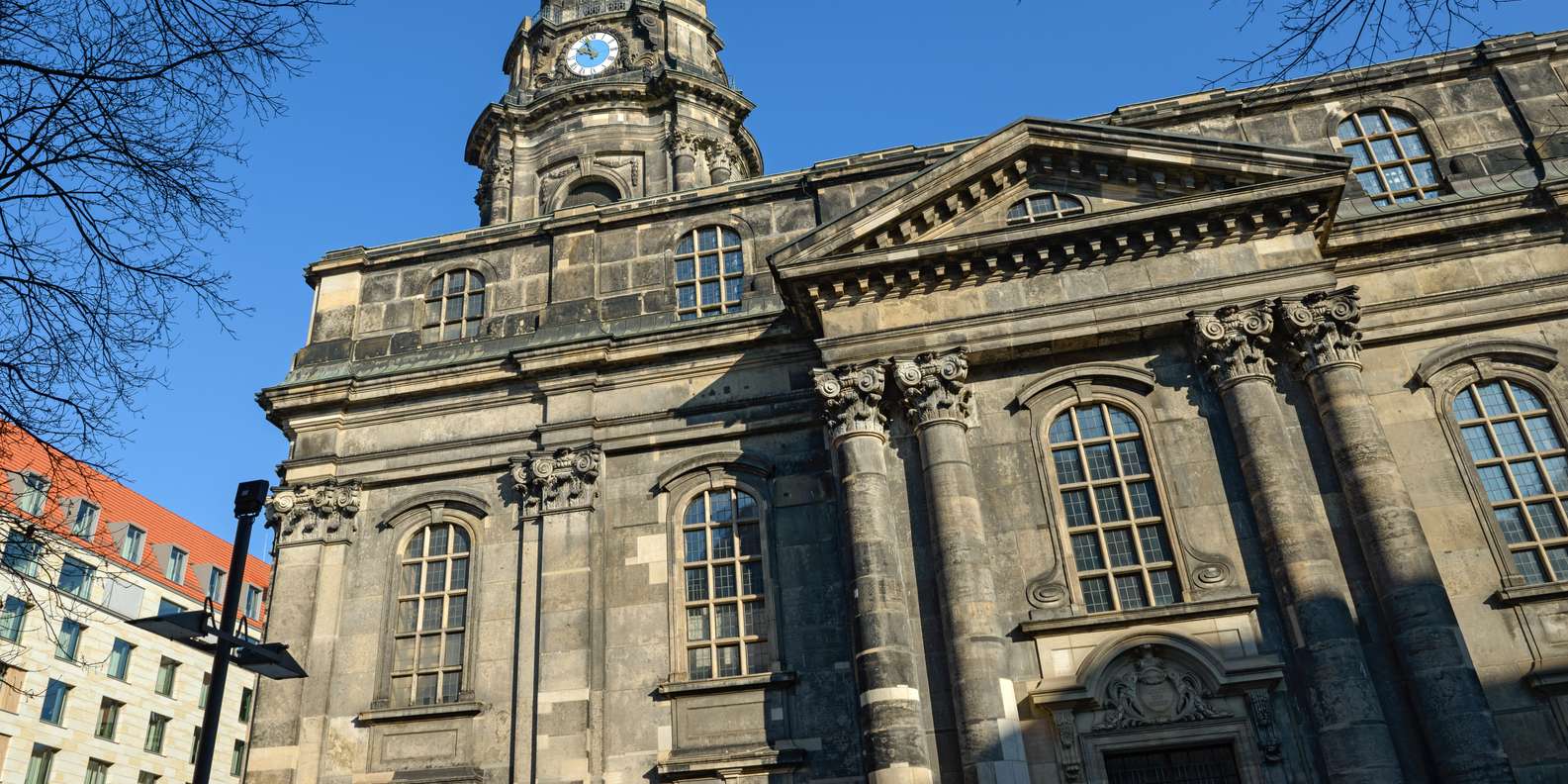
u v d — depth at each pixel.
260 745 22.67
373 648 23.78
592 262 27.91
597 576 23.42
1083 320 22.39
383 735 22.78
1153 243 22.64
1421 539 19.30
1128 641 19.61
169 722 55.25
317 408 26.53
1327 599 18.92
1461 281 23.06
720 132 39.94
